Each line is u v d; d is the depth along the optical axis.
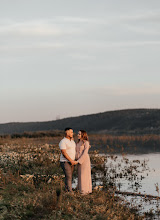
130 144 27.30
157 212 7.00
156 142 28.89
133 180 10.58
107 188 9.16
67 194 7.38
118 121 111.94
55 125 130.50
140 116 109.88
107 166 14.12
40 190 8.06
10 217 5.83
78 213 6.19
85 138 8.35
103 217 6.05
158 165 14.25
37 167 11.70
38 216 6.02
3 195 7.51
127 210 6.91
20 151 17.11
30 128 129.38
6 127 129.12
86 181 8.13
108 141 31.67
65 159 7.93
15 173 10.15
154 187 9.46
